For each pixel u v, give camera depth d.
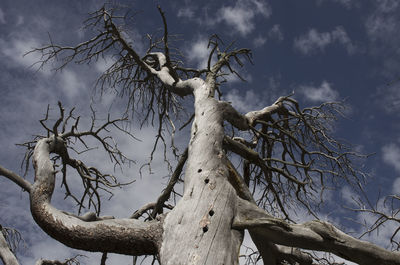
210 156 6.54
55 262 10.12
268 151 9.52
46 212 5.89
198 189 5.93
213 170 6.28
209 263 5.08
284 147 9.30
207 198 5.77
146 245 5.61
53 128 7.40
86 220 6.04
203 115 7.53
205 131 7.06
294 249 6.55
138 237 5.58
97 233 5.60
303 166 7.77
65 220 5.79
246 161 8.59
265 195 8.93
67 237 5.66
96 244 5.61
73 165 8.16
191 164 6.50
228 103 7.95
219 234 5.41
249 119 8.65
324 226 5.61
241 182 6.57
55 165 6.75
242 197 6.48
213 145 6.79
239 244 5.57
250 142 9.52
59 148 7.54
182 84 9.49
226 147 7.23
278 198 8.00
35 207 6.01
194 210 5.61
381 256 5.36
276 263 6.64
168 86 10.07
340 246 5.48
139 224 5.75
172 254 5.21
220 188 5.97
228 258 5.26
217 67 9.56
